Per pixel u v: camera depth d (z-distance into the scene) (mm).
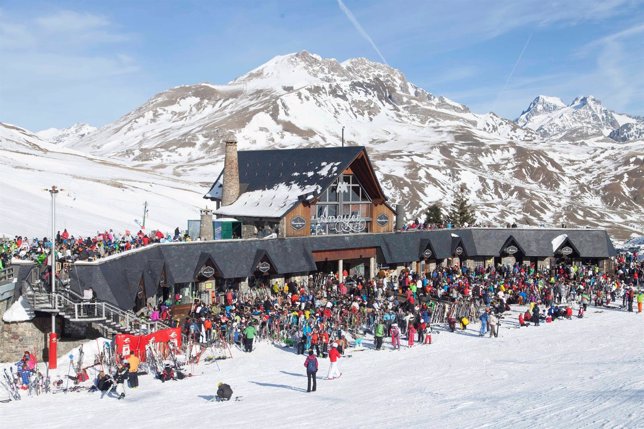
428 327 37906
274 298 42531
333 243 53500
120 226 78250
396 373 29891
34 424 21328
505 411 19375
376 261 56969
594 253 62750
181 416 22109
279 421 20547
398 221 59250
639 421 15367
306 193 52875
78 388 27172
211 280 46062
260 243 49062
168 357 32094
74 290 32938
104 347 31234
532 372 28734
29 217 67500
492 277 53500
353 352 35750
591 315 47688
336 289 46781
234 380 29016
